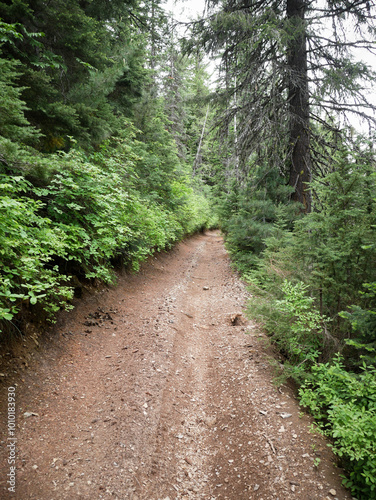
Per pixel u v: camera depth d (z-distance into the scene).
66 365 3.91
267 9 7.89
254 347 4.86
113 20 8.75
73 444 2.78
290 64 8.88
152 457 2.81
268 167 9.30
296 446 2.82
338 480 2.46
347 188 3.92
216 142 10.98
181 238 16.05
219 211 12.62
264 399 3.56
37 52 5.67
